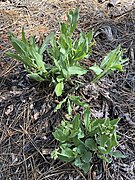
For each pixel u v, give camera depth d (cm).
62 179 48
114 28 65
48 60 58
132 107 54
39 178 48
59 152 49
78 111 52
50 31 64
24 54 52
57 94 50
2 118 54
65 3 71
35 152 50
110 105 54
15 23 67
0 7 70
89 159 47
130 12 69
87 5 71
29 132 52
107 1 72
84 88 54
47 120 52
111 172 48
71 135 48
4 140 52
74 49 52
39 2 72
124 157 48
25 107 54
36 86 55
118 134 51
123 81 57
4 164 50
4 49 61
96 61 59
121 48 62
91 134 49
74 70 51
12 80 57
